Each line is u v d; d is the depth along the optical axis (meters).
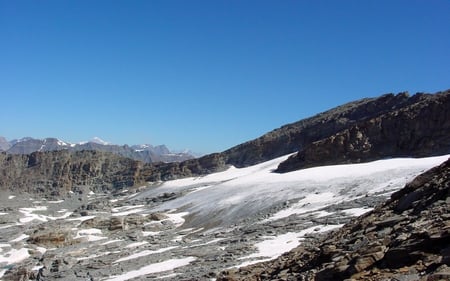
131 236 72.00
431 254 12.26
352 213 50.00
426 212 16.72
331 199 66.81
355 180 75.50
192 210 92.56
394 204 21.44
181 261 41.19
